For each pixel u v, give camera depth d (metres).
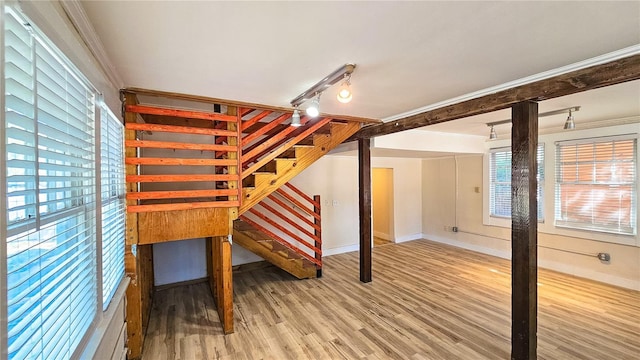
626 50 1.79
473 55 1.88
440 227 6.68
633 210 3.87
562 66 2.07
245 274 4.73
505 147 5.34
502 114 3.55
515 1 1.30
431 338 2.75
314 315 3.25
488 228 5.70
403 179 6.84
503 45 1.75
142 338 2.68
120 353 2.07
